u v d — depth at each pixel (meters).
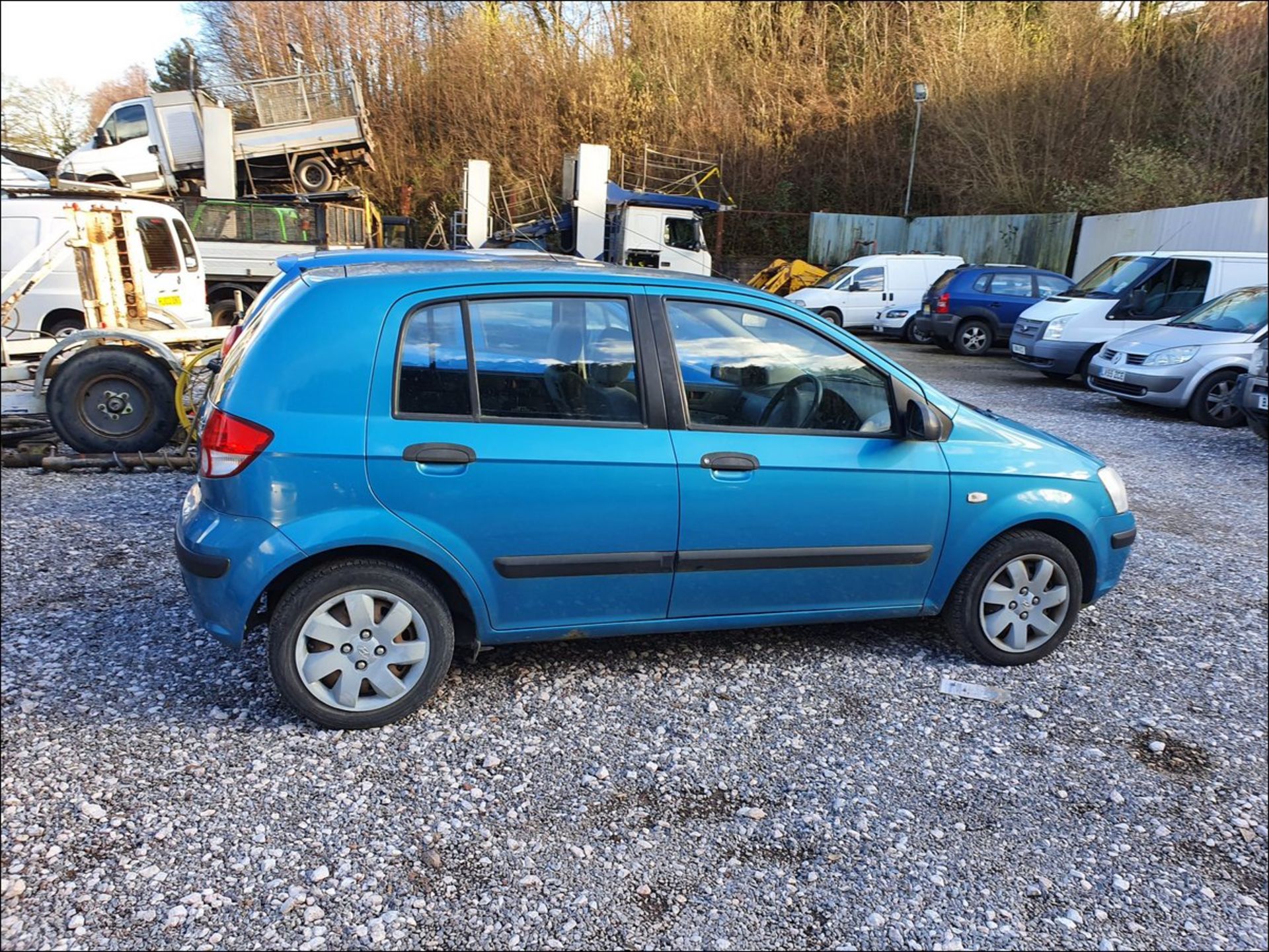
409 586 3.11
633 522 3.27
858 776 3.07
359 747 3.11
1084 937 2.41
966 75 25.06
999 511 3.71
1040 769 3.17
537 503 3.15
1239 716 3.60
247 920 2.33
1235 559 5.59
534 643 3.93
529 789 2.93
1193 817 2.94
